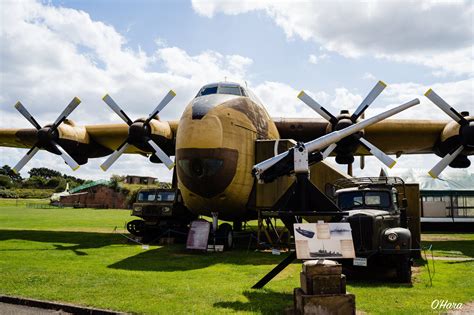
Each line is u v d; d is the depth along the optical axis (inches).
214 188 486.0
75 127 711.1
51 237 647.8
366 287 285.0
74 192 2768.2
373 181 421.1
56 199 2500.0
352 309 195.2
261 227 555.8
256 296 255.3
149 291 266.8
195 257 442.9
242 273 342.0
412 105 295.4
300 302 200.7
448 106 541.6
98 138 747.4
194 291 268.1
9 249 496.1
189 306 230.2
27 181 4249.5
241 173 502.9
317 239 224.2
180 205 620.7
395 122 642.8
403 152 762.8
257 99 598.2
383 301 242.7
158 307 227.5
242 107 528.1
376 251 316.2
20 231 747.4
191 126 484.7
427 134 655.1
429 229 904.9
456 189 967.6
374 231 320.8
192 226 502.3
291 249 511.2
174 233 631.2
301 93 586.9
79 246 538.3
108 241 603.2
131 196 2372.0
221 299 247.1
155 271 348.8
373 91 555.5
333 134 282.2
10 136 749.9
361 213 331.0
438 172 547.5
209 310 222.1
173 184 671.1
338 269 198.8
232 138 493.0
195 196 504.7
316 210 267.9
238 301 242.1
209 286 285.1
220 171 480.1
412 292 267.3
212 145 475.8
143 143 621.3
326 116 577.6
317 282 197.8
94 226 882.1
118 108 629.3
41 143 657.0
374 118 293.0
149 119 626.2
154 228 639.1
